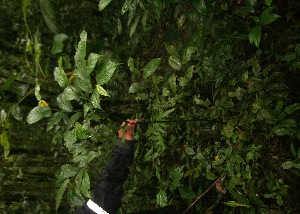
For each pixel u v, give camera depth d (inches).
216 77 89.1
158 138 89.4
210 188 90.2
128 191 105.0
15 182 105.5
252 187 74.8
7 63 96.9
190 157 99.5
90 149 66.4
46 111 59.9
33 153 105.7
